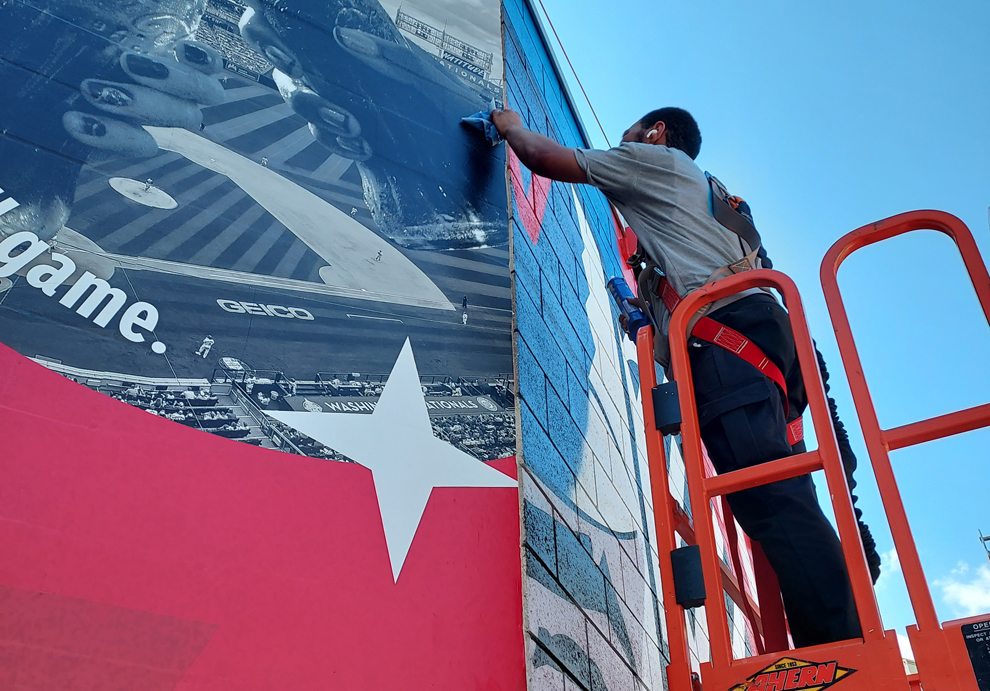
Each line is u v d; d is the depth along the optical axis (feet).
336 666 5.29
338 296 7.23
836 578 6.40
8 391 4.93
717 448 7.40
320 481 6.02
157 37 7.45
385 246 8.05
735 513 7.13
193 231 6.55
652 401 7.03
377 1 10.07
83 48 6.83
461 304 8.34
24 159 5.90
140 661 4.59
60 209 5.88
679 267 8.29
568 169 9.05
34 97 6.27
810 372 6.32
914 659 4.93
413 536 6.30
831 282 6.64
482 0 11.98
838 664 5.13
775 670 5.33
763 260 8.98
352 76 9.12
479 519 6.84
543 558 7.27
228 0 8.32
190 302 6.14
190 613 4.90
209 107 7.47
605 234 15.08
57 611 4.46
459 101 10.39
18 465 4.74
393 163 8.82
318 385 6.50
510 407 7.96
